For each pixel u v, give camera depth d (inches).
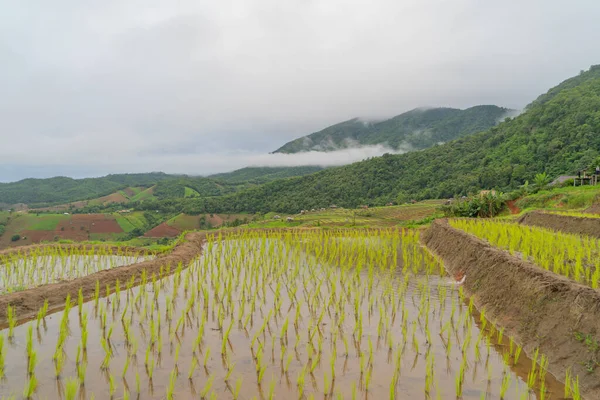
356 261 835.4
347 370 363.3
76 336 438.6
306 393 323.3
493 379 349.1
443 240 927.0
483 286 558.3
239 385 313.7
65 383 337.1
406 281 647.8
